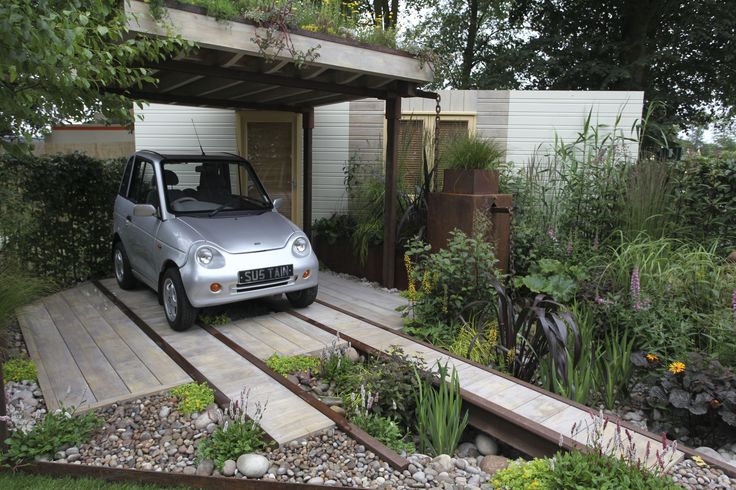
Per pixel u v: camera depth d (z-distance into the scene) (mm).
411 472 2695
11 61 2473
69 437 2859
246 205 5586
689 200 5996
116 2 3574
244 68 4984
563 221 6207
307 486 2502
